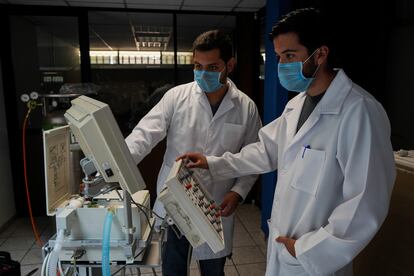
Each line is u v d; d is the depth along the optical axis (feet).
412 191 4.00
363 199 3.11
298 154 3.76
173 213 3.51
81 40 11.19
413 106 6.65
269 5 8.97
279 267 4.06
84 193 3.83
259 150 4.75
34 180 11.27
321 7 7.40
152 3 10.57
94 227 3.57
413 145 6.65
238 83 12.23
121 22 11.98
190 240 3.55
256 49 12.00
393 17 7.15
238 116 5.29
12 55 10.84
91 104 3.14
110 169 3.03
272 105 9.08
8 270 5.55
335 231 3.17
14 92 10.93
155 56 12.17
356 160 3.21
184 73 12.40
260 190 12.00
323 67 3.59
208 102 5.18
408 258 4.05
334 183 3.45
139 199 3.93
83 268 3.93
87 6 10.84
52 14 10.82
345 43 7.37
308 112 3.93
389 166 3.30
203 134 5.17
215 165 4.66
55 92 11.10
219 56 4.55
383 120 3.33
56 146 3.79
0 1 10.24
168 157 5.44
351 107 3.33
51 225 10.59
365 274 4.85
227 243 5.36
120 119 12.13
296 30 3.39
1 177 10.23
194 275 7.75
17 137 11.05
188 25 12.71
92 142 2.92
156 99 12.26
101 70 11.82
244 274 7.97
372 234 3.13
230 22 12.35
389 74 7.32
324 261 3.24
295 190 3.70
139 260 3.63
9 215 10.69
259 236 9.93
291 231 3.77
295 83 3.65
